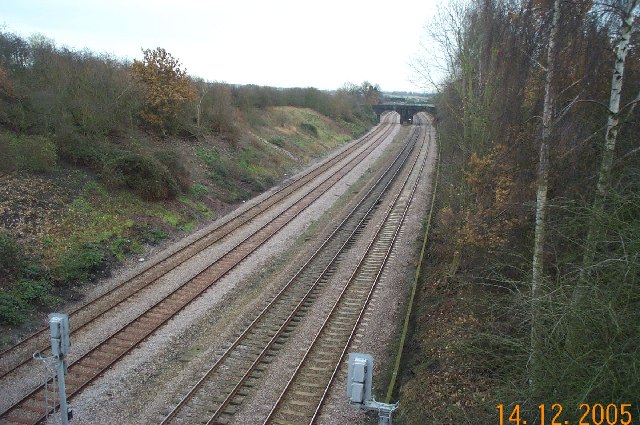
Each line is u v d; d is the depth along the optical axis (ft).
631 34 33.17
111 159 76.18
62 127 75.97
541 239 34.68
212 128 120.06
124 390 38.29
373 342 46.03
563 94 37.45
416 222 82.12
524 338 32.53
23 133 75.51
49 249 57.57
